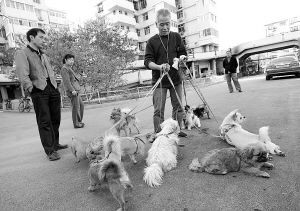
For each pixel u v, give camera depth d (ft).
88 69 59.16
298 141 12.71
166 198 8.86
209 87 65.46
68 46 63.77
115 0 118.32
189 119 18.16
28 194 10.53
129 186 8.82
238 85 39.81
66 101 61.67
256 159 9.80
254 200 8.11
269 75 57.00
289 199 7.95
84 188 10.51
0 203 9.97
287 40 110.52
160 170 10.21
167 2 135.54
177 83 16.20
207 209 7.95
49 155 14.85
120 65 70.28
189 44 149.48
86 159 13.92
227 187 9.11
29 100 65.62
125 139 12.13
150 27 140.26
